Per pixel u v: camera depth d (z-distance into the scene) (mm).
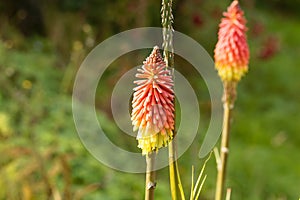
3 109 8148
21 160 6391
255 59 13836
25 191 5699
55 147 7168
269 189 9484
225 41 4582
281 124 12719
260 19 14539
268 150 11219
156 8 12555
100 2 12188
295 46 18906
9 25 12086
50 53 11141
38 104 8500
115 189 7066
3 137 7156
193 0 12961
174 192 3307
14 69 9484
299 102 14117
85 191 6070
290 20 22422
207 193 8211
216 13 13180
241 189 8977
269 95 14297
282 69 15898
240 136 11836
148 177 3006
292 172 10281
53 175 6137
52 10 12352
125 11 12047
